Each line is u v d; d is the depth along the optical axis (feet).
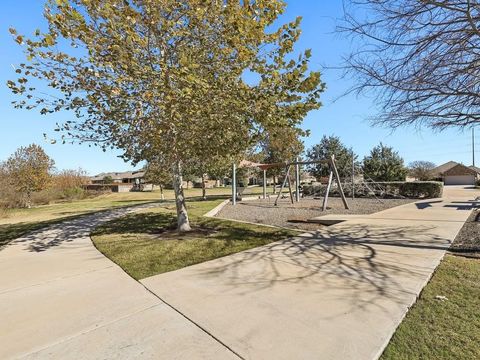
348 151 103.96
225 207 45.96
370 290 10.62
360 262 13.93
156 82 16.21
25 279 13.28
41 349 7.63
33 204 78.64
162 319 9.03
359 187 62.28
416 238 18.51
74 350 7.55
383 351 7.08
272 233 22.04
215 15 16.96
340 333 7.87
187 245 18.89
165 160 25.34
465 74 13.43
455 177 167.53
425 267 12.88
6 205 66.13
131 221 31.68
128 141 22.43
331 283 11.44
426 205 38.60
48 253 18.53
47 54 16.11
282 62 15.30
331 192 66.08
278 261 14.66
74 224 31.27
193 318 8.99
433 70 13.52
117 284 12.28
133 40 15.35
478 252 15.12
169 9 16.24
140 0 16.19
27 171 75.10
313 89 15.02
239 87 16.16
